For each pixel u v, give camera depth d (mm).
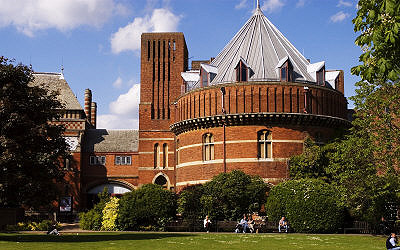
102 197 39344
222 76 44344
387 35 11609
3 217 39000
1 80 25531
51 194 26094
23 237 27688
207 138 43281
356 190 29234
